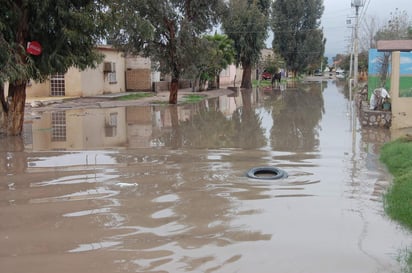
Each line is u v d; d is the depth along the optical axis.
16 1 12.49
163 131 15.55
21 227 5.92
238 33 44.12
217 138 13.95
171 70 24.98
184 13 24.45
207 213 6.48
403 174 8.32
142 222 6.10
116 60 36.00
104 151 11.57
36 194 7.50
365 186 7.97
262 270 4.64
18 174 8.95
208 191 7.66
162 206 6.81
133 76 38.06
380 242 5.38
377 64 21.20
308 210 6.61
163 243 5.36
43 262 4.84
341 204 6.90
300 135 14.44
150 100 28.75
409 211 6.16
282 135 14.48
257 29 44.09
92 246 5.27
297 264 4.78
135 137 14.22
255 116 20.28
